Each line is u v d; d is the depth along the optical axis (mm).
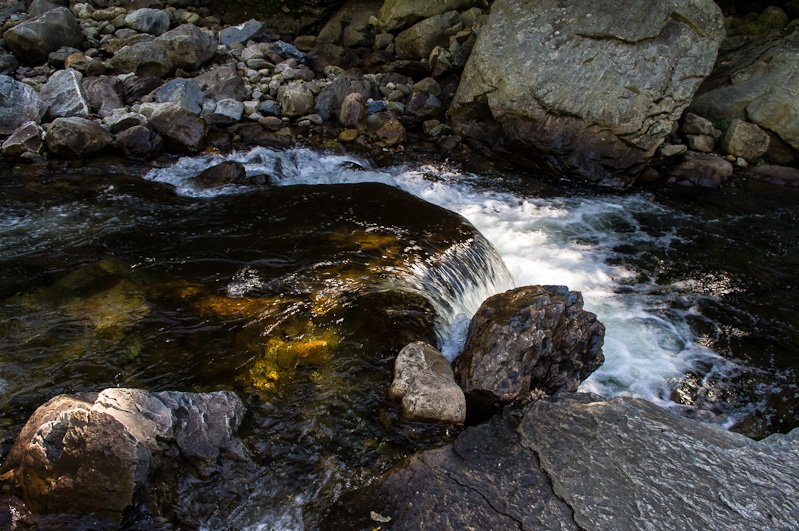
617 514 2629
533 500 2717
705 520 2607
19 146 6480
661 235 6340
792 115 7914
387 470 2959
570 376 3807
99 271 4441
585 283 5414
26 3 10594
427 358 3564
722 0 9766
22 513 2605
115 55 8492
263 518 2693
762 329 4879
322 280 4383
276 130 7988
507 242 5996
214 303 4074
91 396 3029
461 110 8328
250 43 9945
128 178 6285
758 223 6695
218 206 5695
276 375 3488
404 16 9922
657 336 4762
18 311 3939
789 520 2617
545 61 7457
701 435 3184
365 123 8164
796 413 4012
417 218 5551
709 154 8102
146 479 2613
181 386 3346
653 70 7199
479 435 3146
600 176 7512
